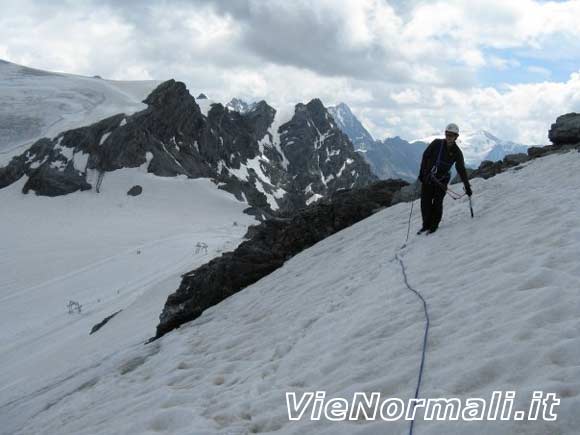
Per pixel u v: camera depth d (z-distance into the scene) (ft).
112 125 424.46
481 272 24.73
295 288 41.39
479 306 20.58
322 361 21.30
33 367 93.81
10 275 198.39
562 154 55.26
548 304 18.40
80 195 356.38
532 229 29.71
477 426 13.14
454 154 38.06
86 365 65.10
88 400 33.94
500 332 17.57
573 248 23.29
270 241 62.28
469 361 16.44
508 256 26.27
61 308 159.43
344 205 62.75
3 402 72.13
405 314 22.95
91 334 102.27
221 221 334.65
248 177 625.00
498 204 40.55
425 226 39.32
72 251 230.89
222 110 654.53
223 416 19.40
